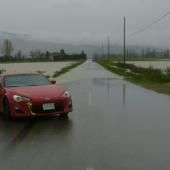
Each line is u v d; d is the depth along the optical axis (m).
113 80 32.06
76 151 7.25
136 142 7.94
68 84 26.91
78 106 14.12
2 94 11.41
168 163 6.35
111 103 15.05
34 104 10.52
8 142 8.14
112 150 7.28
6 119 11.11
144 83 27.95
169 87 23.59
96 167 6.17
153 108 13.35
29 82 12.02
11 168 6.17
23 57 161.75
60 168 6.14
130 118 11.12
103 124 10.15
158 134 8.73
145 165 6.24
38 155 7.00
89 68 70.12
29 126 10.02
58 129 9.52
